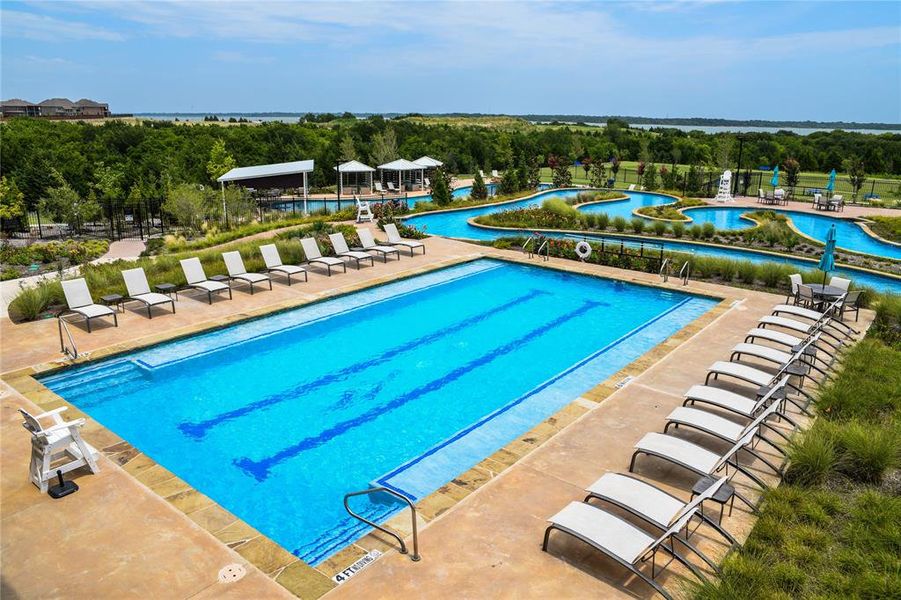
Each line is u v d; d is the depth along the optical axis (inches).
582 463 258.4
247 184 1400.1
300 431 314.8
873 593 177.2
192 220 1095.0
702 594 171.0
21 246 965.8
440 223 1016.9
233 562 195.6
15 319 452.4
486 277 631.2
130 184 1589.6
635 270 629.9
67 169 1583.4
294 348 429.4
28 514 219.8
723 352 392.8
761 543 202.7
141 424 319.6
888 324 450.6
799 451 247.6
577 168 2253.9
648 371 362.0
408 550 200.1
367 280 573.0
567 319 500.1
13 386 334.3
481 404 348.2
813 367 341.4
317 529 236.1
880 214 1090.1
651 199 1390.3
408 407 343.6
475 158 2261.3
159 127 2534.5
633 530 187.9
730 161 2007.9
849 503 227.9
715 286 564.1
